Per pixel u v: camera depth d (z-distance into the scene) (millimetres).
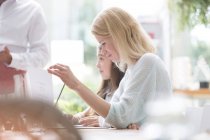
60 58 3561
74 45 3576
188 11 3443
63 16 6188
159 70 1979
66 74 1814
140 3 5102
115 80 2293
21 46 2236
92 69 5691
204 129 1212
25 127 465
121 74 2283
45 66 2215
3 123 462
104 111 1890
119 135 1526
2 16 2240
